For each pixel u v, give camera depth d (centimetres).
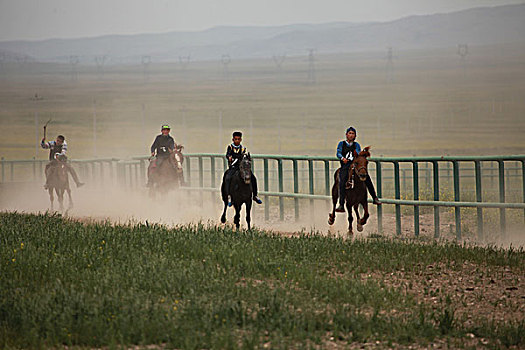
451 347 696
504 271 1013
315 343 684
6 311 743
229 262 977
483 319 786
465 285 937
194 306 755
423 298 876
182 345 654
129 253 1018
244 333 704
